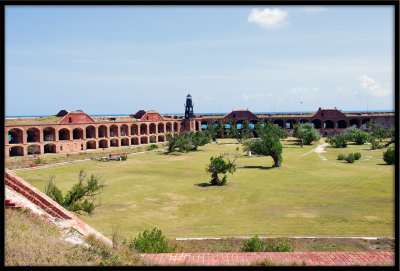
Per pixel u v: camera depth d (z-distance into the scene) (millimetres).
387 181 40094
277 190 36781
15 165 56375
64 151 72688
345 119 107000
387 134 84500
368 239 18844
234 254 9461
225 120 109062
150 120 95000
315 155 66938
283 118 110125
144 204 31344
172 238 19844
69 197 24531
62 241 10117
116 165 58156
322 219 25125
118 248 10305
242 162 60000
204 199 33312
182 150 78812
